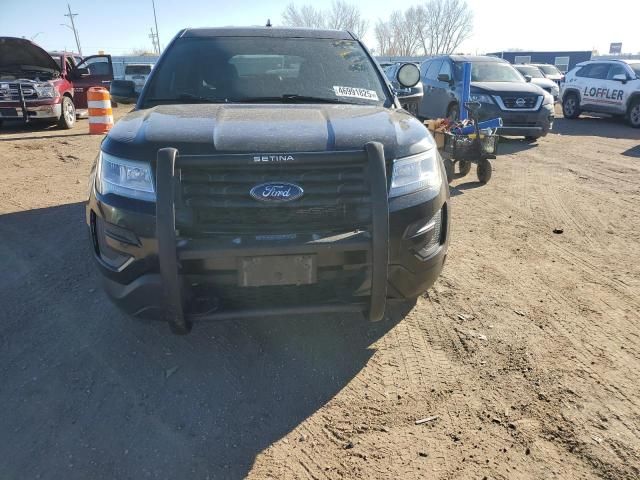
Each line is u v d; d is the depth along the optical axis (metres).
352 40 4.38
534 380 2.81
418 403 2.64
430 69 12.84
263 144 2.60
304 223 2.55
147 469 2.23
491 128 6.96
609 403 2.63
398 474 2.20
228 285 2.57
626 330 3.33
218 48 4.08
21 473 2.20
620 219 5.62
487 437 2.40
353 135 2.74
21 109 11.77
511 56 42.72
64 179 7.20
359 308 2.72
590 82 15.34
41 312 3.50
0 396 2.67
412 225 2.72
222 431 2.46
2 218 5.43
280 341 3.21
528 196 6.56
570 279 4.09
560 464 2.25
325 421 2.53
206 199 2.50
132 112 3.46
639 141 11.41
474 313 3.54
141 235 2.57
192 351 3.09
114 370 2.91
